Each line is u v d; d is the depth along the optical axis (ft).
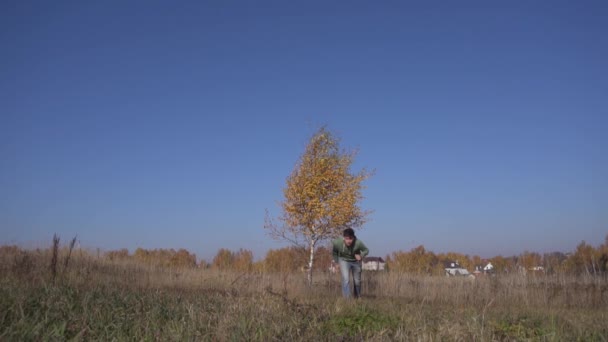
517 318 27.27
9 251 51.42
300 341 20.54
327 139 60.34
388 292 52.06
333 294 47.32
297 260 59.62
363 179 60.23
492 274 53.98
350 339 21.36
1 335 18.16
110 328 20.99
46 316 20.97
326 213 57.88
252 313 24.09
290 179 60.44
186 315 23.70
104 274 50.01
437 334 21.85
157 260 67.05
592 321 29.19
